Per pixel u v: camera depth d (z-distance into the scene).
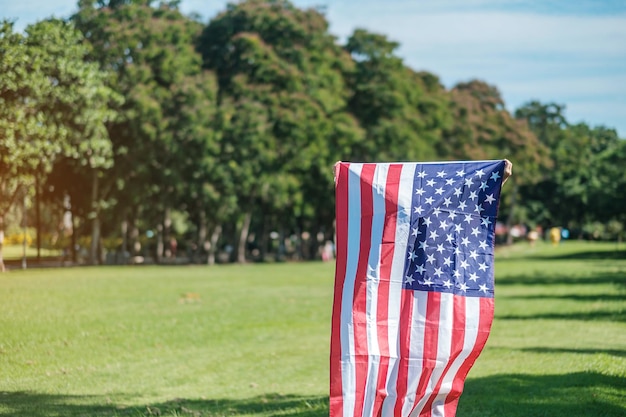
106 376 14.59
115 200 56.00
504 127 88.94
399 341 7.16
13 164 40.88
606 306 25.06
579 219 118.06
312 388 13.27
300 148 59.44
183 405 11.90
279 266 56.50
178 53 54.97
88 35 51.84
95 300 27.28
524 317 22.48
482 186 7.20
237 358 16.59
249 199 61.72
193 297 28.86
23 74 34.88
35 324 20.81
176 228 77.50
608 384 11.21
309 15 63.31
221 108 56.12
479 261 7.12
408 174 7.39
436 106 73.19
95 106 42.62
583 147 113.25
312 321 22.66
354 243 7.41
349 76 68.12
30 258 68.56
